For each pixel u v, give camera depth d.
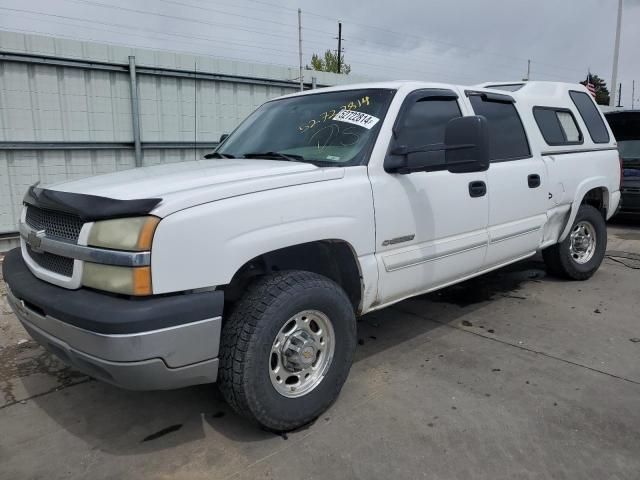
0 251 8.12
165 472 2.59
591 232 5.76
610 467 2.56
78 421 3.09
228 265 2.50
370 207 3.16
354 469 2.57
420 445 2.76
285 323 2.72
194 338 2.41
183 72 9.59
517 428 2.90
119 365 2.29
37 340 2.82
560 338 4.18
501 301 5.11
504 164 4.30
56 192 2.74
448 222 3.72
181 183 2.64
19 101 8.04
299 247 3.04
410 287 3.54
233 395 2.66
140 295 2.31
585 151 5.44
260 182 2.71
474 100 4.21
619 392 3.29
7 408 3.25
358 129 3.40
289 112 3.94
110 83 8.87
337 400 3.22
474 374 3.56
